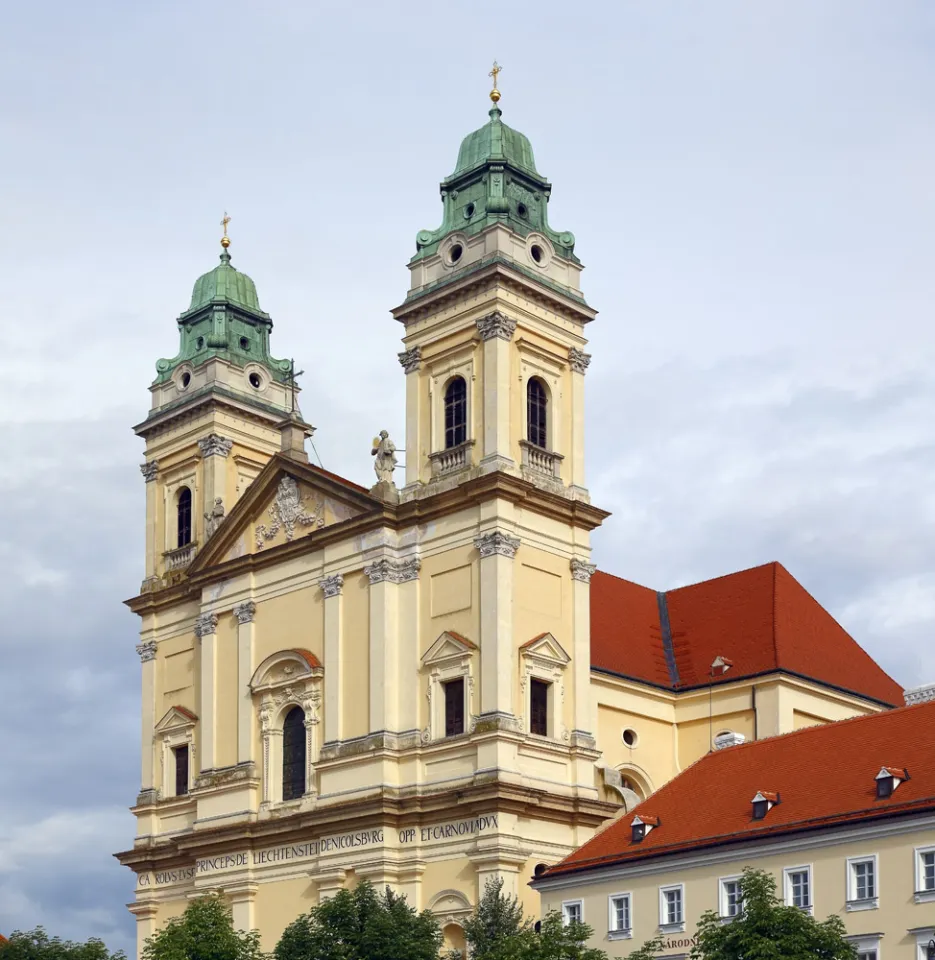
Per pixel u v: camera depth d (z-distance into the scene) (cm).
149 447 9475
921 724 6131
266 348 9594
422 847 7219
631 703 8331
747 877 5416
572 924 5869
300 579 8044
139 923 8519
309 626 7931
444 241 7875
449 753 7225
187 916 7075
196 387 9294
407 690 7456
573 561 7581
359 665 7631
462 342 7675
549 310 7794
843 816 5728
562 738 7338
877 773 5934
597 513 7681
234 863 7931
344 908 6500
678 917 6138
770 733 8212
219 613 8431
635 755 8275
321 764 7612
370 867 7275
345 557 7800
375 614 7588
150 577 9194
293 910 7625
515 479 7312
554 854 7125
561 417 7775
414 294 7894
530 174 8031
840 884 5681
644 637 8862
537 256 7844
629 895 6322
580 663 7488
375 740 7419
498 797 6925
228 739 8225
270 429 9356
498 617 7169
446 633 7325
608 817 7338
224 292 9512
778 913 5197
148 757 8781
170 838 8469
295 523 8169
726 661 8556
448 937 7025
